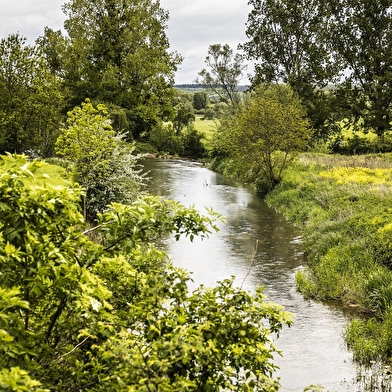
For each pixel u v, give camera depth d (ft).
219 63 197.67
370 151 141.79
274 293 36.35
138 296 14.73
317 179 81.05
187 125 205.36
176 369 10.68
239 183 108.17
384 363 25.16
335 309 33.17
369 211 51.11
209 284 37.78
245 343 12.03
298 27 157.17
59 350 12.63
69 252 12.03
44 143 95.50
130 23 145.59
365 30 145.28
